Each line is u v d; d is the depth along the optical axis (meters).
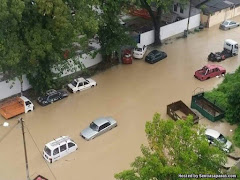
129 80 47.94
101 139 39.03
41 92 44.09
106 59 50.34
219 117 41.53
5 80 43.69
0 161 36.28
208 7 60.78
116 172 35.47
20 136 39.16
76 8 41.38
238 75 46.72
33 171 35.34
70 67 46.31
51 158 35.97
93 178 34.88
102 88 46.38
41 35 39.38
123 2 47.66
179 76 49.00
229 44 53.09
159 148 24.31
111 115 42.25
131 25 60.25
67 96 44.72
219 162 24.23
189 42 56.78
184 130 24.27
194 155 23.28
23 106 41.66
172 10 63.22
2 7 36.28
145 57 51.62
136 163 25.30
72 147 37.22
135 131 40.09
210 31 59.78
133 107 43.47
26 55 39.94
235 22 60.44
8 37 38.62
